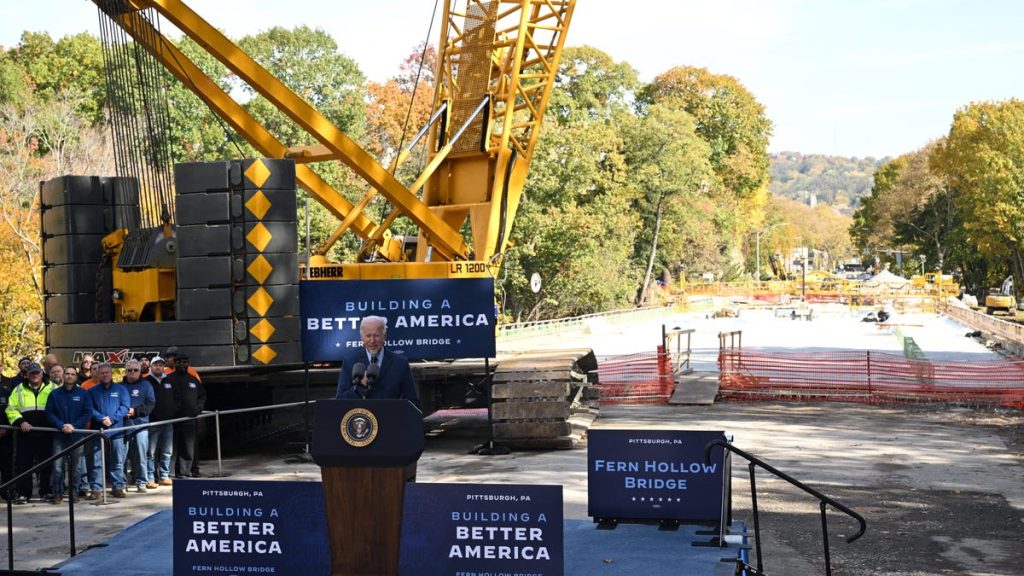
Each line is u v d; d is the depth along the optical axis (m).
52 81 61.66
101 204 16.62
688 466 10.19
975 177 84.00
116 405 13.73
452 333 16.28
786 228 195.75
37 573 8.97
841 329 58.50
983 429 19.64
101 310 16.44
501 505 7.68
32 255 36.09
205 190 15.45
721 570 8.73
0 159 39.59
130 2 16.39
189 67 17.48
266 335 15.45
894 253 133.50
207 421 18.06
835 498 13.33
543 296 63.22
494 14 20.75
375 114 64.12
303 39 55.84
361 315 16.02
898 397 24.03
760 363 31.05
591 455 10.36
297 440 19.25
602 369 29.44
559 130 60.16
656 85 110.38
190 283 15.50
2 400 14.02
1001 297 77.12
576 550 9.40
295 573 8.12
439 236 18.64
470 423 21.64
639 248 88.12
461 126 20.27
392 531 7.43
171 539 10.08
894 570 10.06
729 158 108.88
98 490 13.69
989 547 10.89
